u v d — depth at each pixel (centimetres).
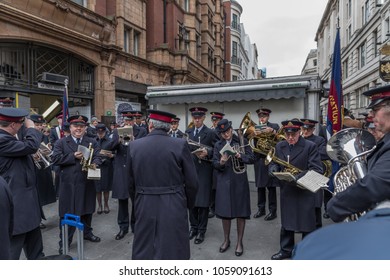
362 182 172
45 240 459
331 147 255
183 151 278
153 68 1552
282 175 329
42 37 934
